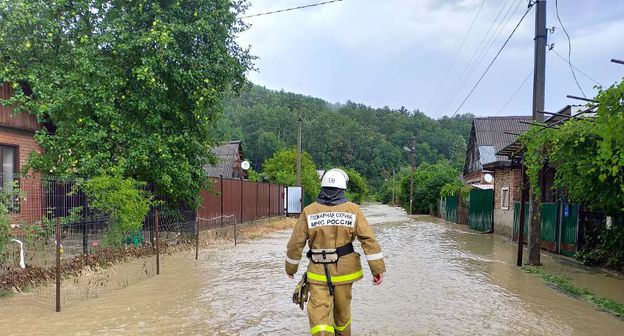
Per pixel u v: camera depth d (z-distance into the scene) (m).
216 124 14.55
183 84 12.24
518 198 17.19
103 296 7.04
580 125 9.48
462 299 7.12
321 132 99.56
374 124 119.56
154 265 10.01
